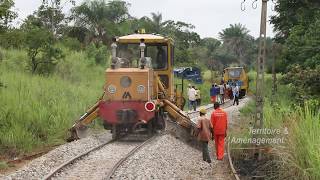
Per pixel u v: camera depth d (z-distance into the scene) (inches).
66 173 446.6
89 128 773.9
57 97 878.4
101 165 483.2
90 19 2185.0
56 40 1679.4
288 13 1363.2
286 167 423.8
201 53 3846.0
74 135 661.3
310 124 427.2
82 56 1654.8
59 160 507.5
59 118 724.7
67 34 2060.8
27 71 1227.2
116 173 444.1
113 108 673.0
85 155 533.3
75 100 910.4
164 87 750.5
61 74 1326.3
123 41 733.3
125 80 679.7
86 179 422.9
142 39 709.3
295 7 1312.7
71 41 1815.9
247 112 1047.0
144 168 466.9
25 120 669.9
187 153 595.8
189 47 3587.6
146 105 664.4
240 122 915.4
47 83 1035.9
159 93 730.2
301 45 1162.6
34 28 1277.1
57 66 1366.9
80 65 1525.6
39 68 1264.8
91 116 680.4
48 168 470.3
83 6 2177.7
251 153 557.6
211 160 557.6
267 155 530.9
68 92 1000.2
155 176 441.4
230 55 4783.5
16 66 1248.8
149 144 614.2
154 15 3132.4
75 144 605.0
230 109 1263.5
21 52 1387.8
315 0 1243.8
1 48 1380.4
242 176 463.2
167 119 769.6
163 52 748.0
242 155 560.1
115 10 2301.9
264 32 539.8
